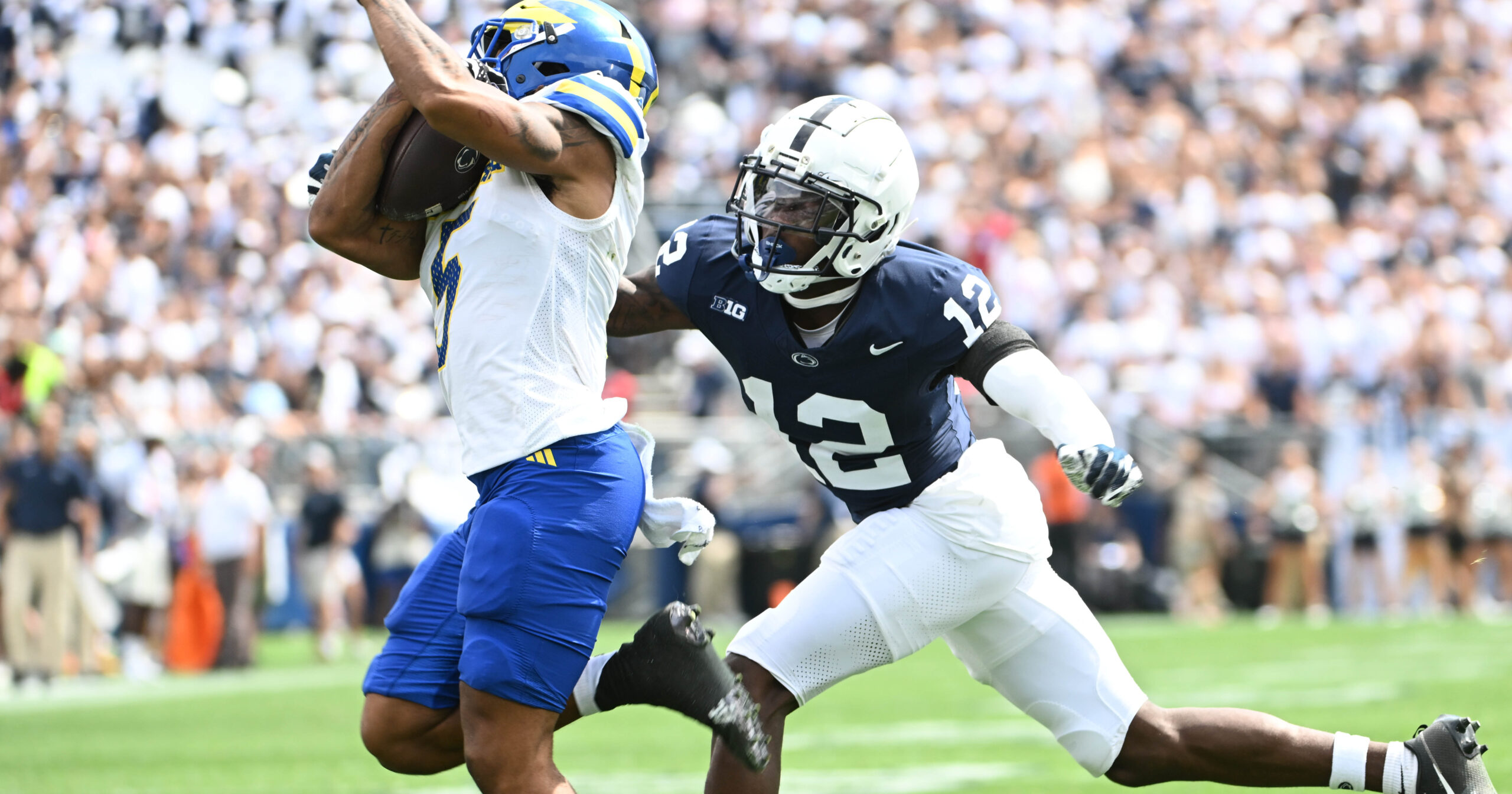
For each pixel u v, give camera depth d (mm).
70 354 43312
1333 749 12531
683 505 11984
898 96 61781
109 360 43844
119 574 36406
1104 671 12852
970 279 12164
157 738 23891
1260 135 65250
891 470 12719
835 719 24969
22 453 33781
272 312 48031
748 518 44500
